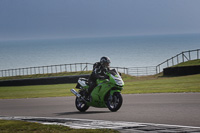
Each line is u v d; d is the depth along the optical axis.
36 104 30.55
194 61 69.81
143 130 13.94
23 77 83.06
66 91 48.59
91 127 15.37
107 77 21.19
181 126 14.59
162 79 56.00
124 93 35.72
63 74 80.12
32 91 54.09
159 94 31.44
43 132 14.20
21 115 22.80
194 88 36.47
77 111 23.33
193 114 18.16
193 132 13.15
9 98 42.03
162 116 18.08
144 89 40.47
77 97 23.44
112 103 21.44
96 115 20.05
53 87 59.72
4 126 16.16
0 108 29.06
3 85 72.50
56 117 20.27
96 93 21.75
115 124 15.94
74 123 16.84
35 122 17.02
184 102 24.08
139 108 22.14
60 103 29.86
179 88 37.91
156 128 14.30
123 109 22.11
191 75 57.50
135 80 63.00
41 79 69.50
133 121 17.00
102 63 21.50
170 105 22.81
